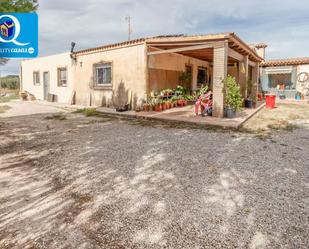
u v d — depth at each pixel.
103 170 4.75
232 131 8.26
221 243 2.67
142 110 12.66
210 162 5.15
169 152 5.85
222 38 9.82
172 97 14.26
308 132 8.23
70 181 4.29
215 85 10.26
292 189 3.92
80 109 13.84
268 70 23.58
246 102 14.17
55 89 19.27
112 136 7.53
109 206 3.46
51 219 3.17
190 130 8.42
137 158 5.43
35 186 4.11
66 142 6.84
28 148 6.28
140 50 12.66
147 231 2.89
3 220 3.15
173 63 15.12
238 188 3.96
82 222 3.10
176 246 2.63
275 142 6.81
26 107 15.93
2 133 8.02
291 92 22.45
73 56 16.70
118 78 13.91
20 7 6.54
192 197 3.68
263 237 2.76
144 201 3.58
